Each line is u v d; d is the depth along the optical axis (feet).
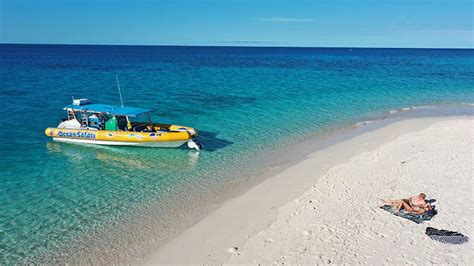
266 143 65.87
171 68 211.00
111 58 318.04
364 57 380.99
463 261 29.48
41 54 379.55
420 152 56.65
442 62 285.23
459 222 35.27
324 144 65.05
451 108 96.73
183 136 60.95
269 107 96.02
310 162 55.83
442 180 45.44
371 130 74.13
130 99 104.88
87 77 158.20
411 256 30.27
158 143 62.39
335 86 134.31
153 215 40.27
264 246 32.99
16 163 56.13
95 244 34.91
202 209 41.50
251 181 49.24
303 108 95.35
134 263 32.09
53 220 39.22
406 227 34.65
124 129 67.15
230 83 140.87
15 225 38.19
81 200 43.93
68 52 442.50
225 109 93.09
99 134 64.59
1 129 73.51
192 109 92.68
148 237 35.99
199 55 398.01
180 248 33.94
